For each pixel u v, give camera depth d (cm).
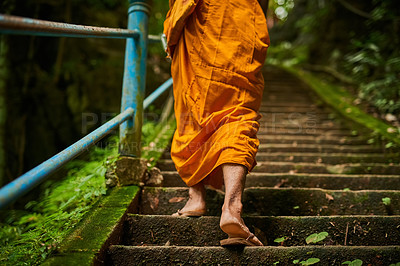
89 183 223
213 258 150
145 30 233
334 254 148
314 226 179
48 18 578
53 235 173
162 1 707
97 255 138
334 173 291
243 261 149
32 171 117
